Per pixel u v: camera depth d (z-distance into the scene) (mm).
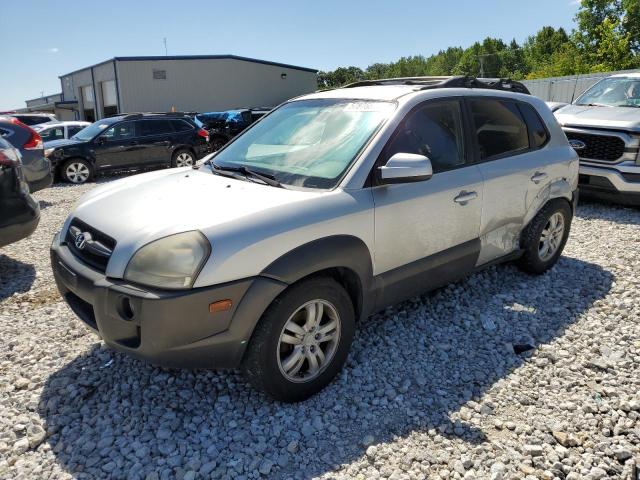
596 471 2422
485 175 3951
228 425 2791
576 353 3508
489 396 3035
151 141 13227
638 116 7355
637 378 3195
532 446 2594
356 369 3301
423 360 3436
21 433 2752
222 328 2617
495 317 4035
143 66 30484
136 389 3105
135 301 2523
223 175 3529
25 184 5055
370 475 2439
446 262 3756
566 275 4891
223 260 2570
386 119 3441
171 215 2803
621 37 38188
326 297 2939
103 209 3105
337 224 2980
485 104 4168
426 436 2703
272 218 2770
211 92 32219
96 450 2623
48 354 3539
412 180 3135
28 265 5484
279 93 34625
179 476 2436
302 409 2918
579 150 7535
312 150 3477
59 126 16531
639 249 5625
